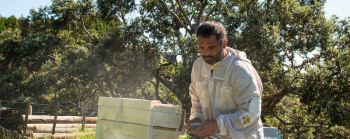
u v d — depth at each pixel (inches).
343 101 729.0
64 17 1122.7
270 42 769.6
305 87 718.5
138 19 963.3
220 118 92.5
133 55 911.7
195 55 804.0
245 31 794.2
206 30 87.7
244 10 904.3
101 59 932.6
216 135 97.6
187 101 776.9
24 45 1047.6
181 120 121.9
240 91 92.9
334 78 728.3
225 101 98.2
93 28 1224.8
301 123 866.8
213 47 89.4
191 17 1051.3
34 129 347.6
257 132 96.7
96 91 1249.4
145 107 105.7
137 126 107.7
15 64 1072.2
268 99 864.9
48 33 1135.6
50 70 1045.2
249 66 95.5
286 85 794.2
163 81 993.5
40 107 946.1
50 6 1135.6
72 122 433.7
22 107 869.8
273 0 908.0
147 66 883.4
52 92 1146.7
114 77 967.6
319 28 858.8
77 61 981.8
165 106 108.9
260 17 843.4
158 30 912.9
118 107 113.3
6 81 994.7
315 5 895.7
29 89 987.9
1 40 1119.0
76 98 1181.1
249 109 90.2
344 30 901.8
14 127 370.3
